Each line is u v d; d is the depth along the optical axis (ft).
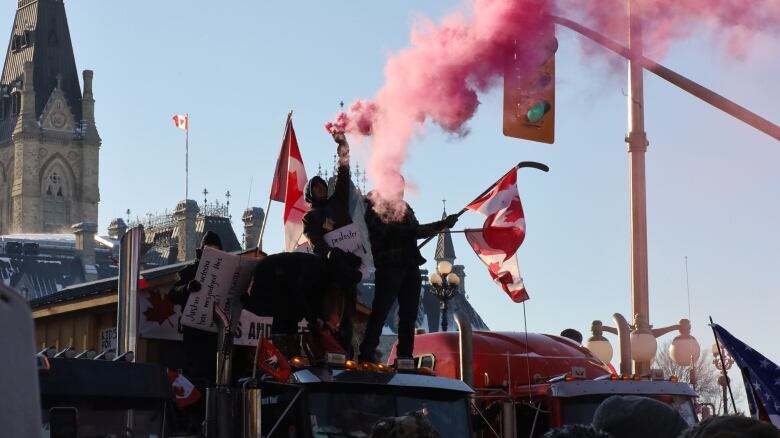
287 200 54.75
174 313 49.78
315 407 39.27
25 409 12.09
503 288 53.26
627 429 19.17
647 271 69.92
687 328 83.10
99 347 54.70
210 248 42.27
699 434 14.93
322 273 42.34
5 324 12.08
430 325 270.05
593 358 62.80
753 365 32.65
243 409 36.86
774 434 14.70
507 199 52.85
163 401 39.27
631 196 69.77
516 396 55.62
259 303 42.16
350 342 43.96
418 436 20.42
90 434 37.45
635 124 69.77
